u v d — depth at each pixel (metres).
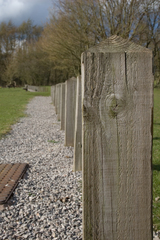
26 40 55.75
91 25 15.51
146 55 1.41
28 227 2.41
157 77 30.53
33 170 4.02
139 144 1.45
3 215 2.61
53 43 19.28
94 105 1.41
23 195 3.05
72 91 5.58
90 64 1.39
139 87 1.42
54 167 4.21
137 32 14.44
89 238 1.48
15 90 40.75
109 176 1.46
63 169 4.11
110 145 1.44
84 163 1.44
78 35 16.53
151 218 1.49
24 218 2.55
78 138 3.99
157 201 2.98
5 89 43.56
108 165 1.45
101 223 1.47
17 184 3.34
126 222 1.48
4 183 3.30
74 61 20.62
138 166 1.46
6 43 55.97
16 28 56.66
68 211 2.70
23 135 6.99
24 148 5.59
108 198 1.47
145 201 1.48
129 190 1.47
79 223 2.47
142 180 1.47
